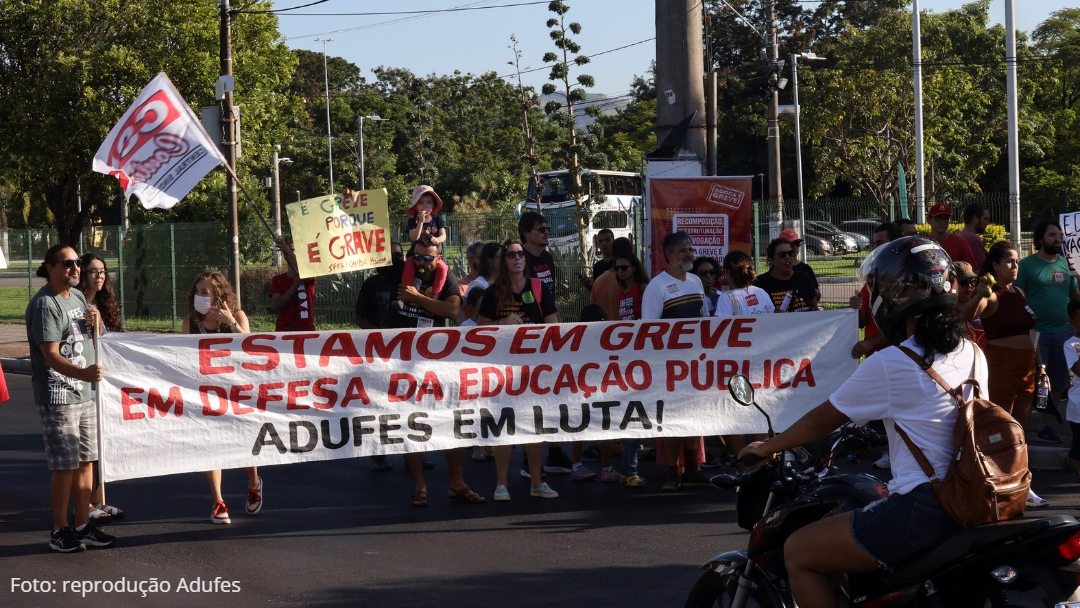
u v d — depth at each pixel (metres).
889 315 3.69
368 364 7.81
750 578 4.23
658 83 13.28
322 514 7.99
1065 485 8.41
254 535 7.39
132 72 27.20
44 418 6.91
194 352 7.46
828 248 20.23
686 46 13.09
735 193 12.51
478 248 10.85
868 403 3.69
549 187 28.55
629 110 78.25
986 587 3.56
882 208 21.59
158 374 7.37
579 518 7.74
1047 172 57.38
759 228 18.53
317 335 7.70
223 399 7.53
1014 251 8.25
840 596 3.92
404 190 58.78
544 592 6.03
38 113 27.53
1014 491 3.51
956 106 50.78
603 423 8.18
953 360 3.64
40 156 27.73
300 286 9.95
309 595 6.04
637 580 6.23
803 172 64.31
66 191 29.75
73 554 6.93
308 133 68.25
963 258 10.07
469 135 68.75
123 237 25.45
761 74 27.30
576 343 8.13
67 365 6.78
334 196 9.91
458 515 7.89
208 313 7.78
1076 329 8.48
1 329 24.39
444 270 8.73
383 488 8.91
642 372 8.21
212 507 8.05
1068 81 68.25
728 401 8.32
